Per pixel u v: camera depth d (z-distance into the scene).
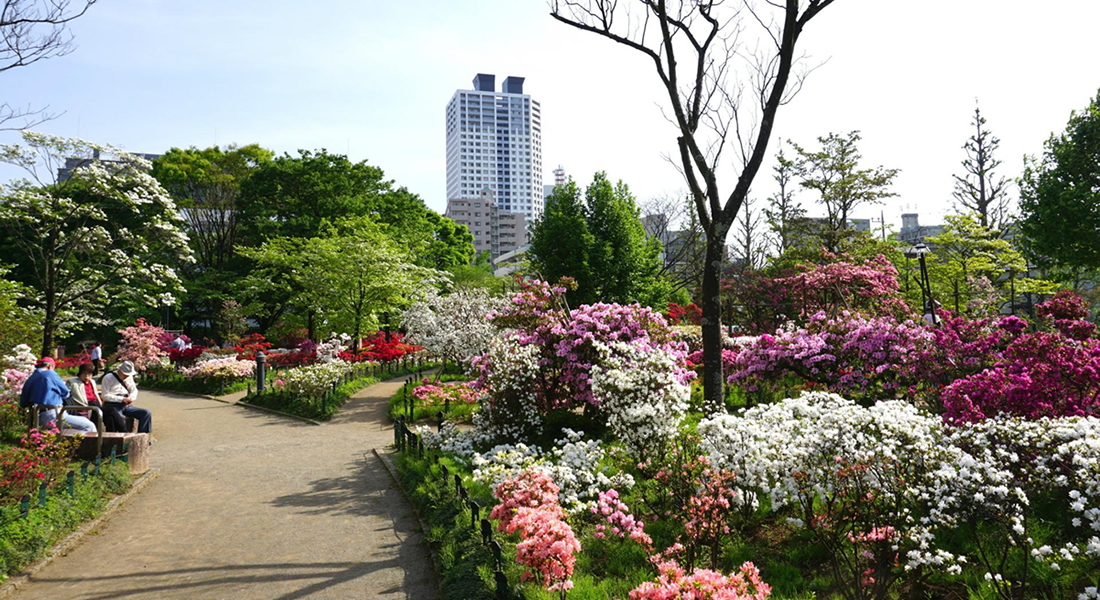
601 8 10.78
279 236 34.06
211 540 6.66
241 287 35.41
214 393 18.94
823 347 11.02
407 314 23.33
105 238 17.02
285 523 7.19
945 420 6.10
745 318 22.42
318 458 10.62
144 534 6.87
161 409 16.47
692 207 35.03
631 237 27.25
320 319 30.41
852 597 4.21
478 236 147.50
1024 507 4.87
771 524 5.84
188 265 38.75
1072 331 8.49
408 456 9.62
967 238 23.66
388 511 7.57
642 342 9.99
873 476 4.73
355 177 38.88
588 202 27.89
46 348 16.30
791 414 5.93
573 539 4.48
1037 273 28.61
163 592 5.38
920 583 4.43
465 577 5.06
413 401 14.32
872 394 10.55
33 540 6.02
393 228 36.81
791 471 5.10
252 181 37.34
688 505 5.51
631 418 7.32
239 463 10.32
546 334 11.12
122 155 17.34
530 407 10.29
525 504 5.44
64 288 17.16
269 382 19.62
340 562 6.00
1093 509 3.96
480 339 17.59
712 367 10.02
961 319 10.52
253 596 5.28
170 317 40.66
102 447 9.20
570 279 11.55
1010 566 4.41
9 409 10.42
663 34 10.38
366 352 24.73
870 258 19.11
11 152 15.18
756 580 3.61
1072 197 19.73
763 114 10.13
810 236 27.73
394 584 5.48
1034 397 6.08
